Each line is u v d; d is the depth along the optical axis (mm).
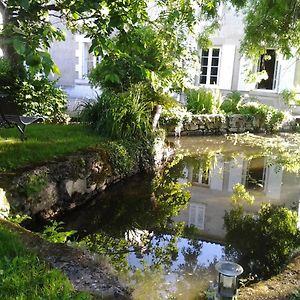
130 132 7148
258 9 6516
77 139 6582
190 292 3404
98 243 4559
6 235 2846
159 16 7613
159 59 9047
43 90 8695
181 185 6945
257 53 7191
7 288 2174
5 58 8500
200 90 12336
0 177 4414
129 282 3520
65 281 2316
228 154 9266
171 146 9273
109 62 2830
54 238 3805
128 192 6426
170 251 4355
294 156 9148
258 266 3982
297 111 13328
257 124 12250
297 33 6297
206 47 9898
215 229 5031
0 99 5680
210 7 7000
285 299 2902
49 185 4840
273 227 5102
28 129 7219
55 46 13859
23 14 2387
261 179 7371
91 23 3531
